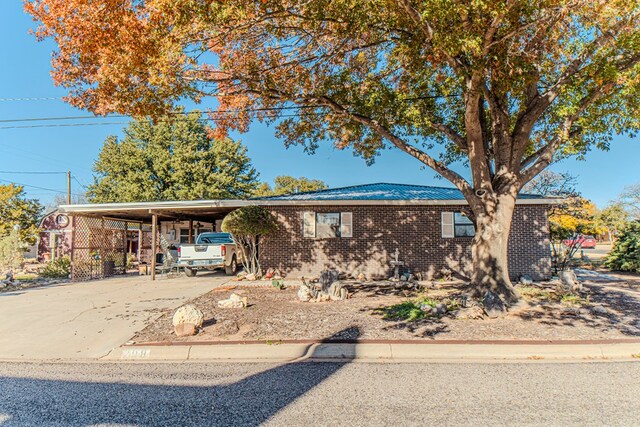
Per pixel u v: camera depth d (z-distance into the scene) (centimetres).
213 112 1125
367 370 505
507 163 888
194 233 2667
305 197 1550
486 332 646
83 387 452
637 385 444
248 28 816
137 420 358
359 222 1464
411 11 700
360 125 1045
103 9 664
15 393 434
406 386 443
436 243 1449
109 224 1858
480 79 770
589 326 681
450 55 669
